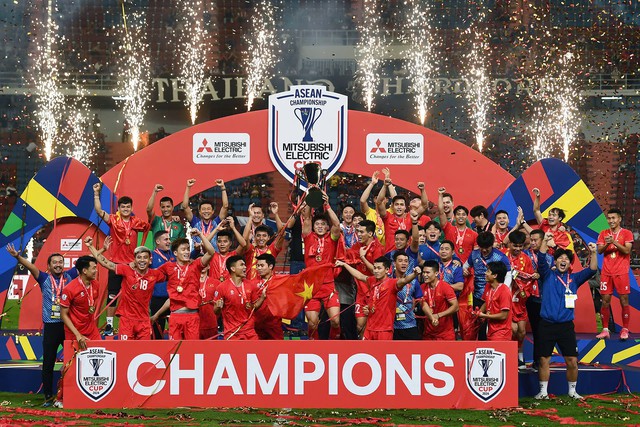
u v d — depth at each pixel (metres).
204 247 10.12
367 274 11.09
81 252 13.07
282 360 8.87
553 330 9.83
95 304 9.41
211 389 8.85
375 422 8.10
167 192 13.10
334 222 11.05
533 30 29.33
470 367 8.88
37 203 12.88
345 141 12.99
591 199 12.92
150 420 8.19
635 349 11.81
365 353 8.86
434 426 7.93
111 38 31.05
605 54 28.59
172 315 9.98
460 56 29.56
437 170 13.11
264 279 9.90
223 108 30.67
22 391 10.28
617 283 12.50
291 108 13.00
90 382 8.85
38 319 13.19
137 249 9.85
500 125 28.33
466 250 11.66
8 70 30.38
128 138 30.25
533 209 12.86
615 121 29.06
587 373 10.38
